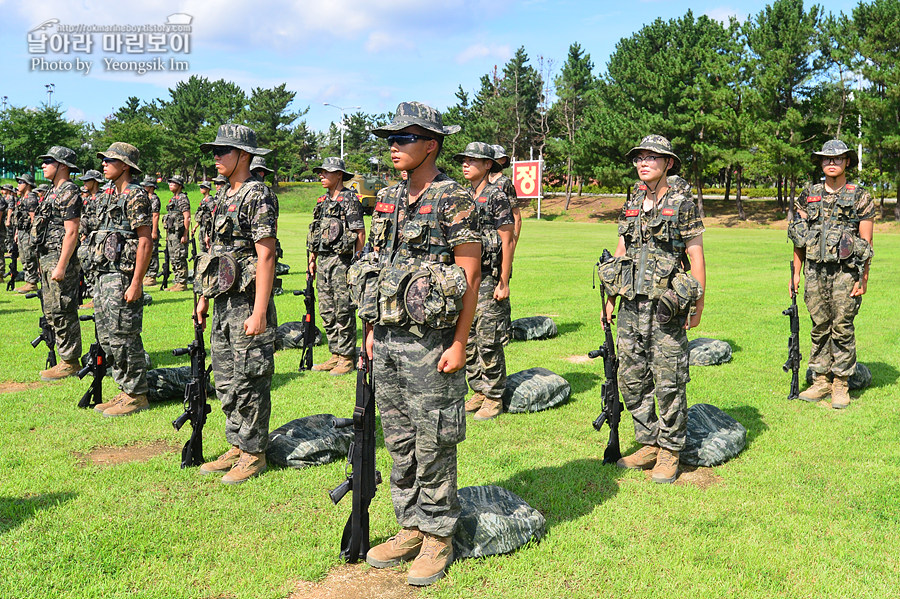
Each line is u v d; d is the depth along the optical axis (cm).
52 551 341
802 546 354
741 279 1520
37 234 671
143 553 343
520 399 589
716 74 4459
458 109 7550
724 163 4469
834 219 586
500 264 562
